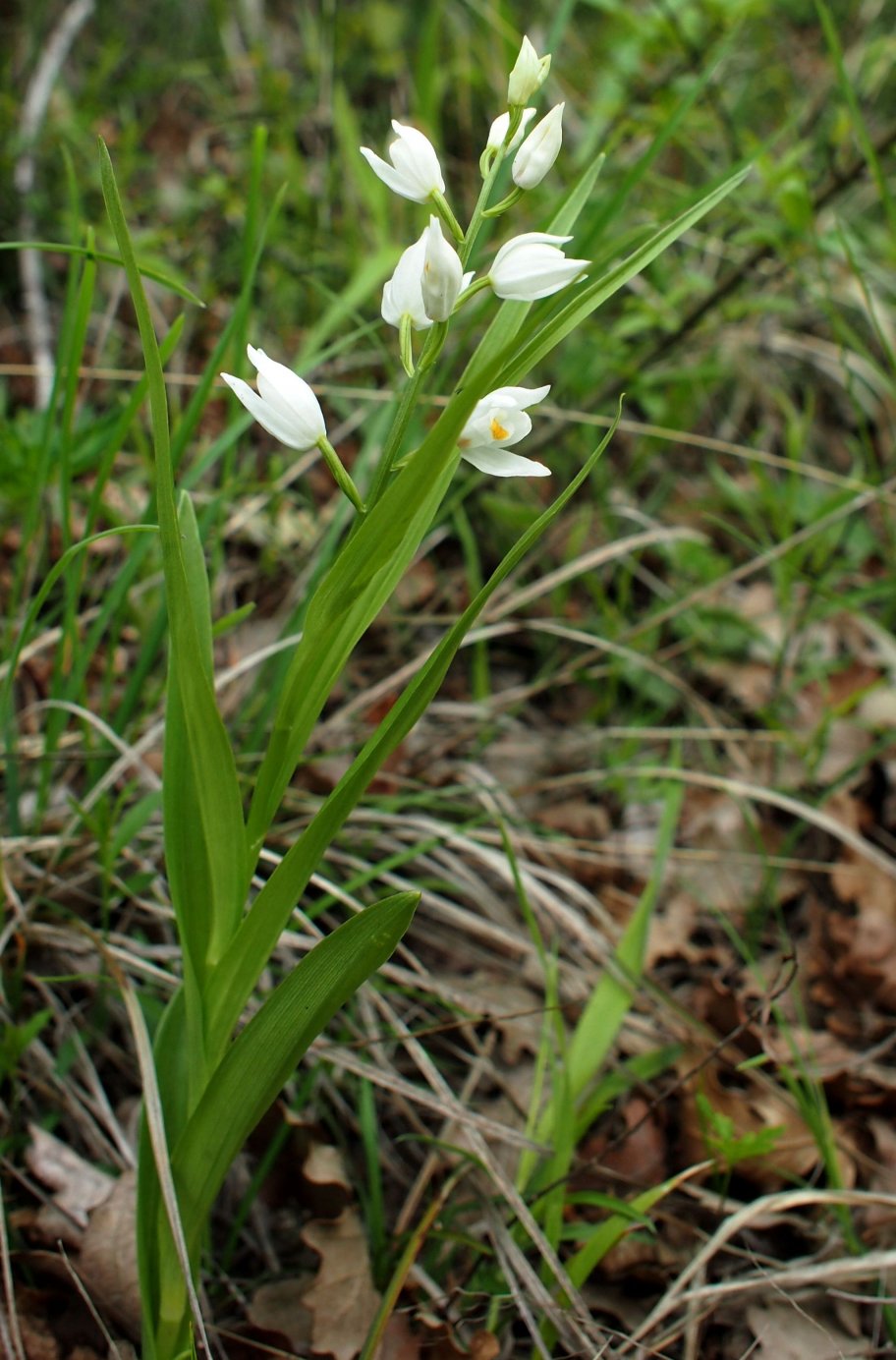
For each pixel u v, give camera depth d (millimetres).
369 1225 406
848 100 486
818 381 787
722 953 501
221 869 311
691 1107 432
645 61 649
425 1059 411
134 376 550
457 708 566
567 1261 396
